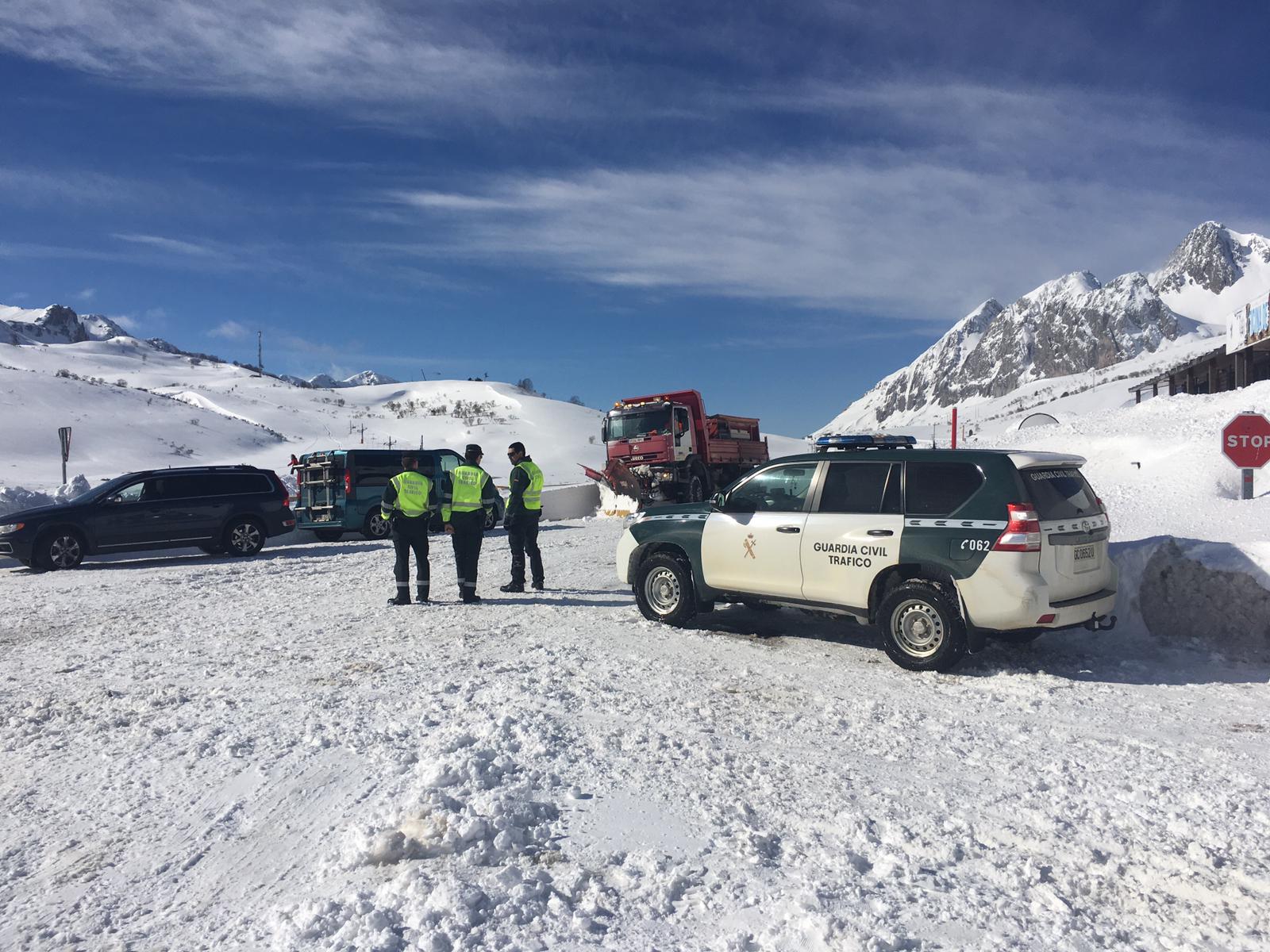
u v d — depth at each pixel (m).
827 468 7.35
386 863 3.36
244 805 4.01
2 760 4.68
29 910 3.13
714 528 7.87
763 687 6.00
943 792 4.11
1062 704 5.62
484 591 10.60
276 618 8.89
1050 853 3.47
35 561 14.24
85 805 4.06
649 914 3.00
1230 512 10.06
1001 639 6.48
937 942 2.83
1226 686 6.02
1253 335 40.12
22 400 87.44
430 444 110.50
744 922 2.94
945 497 6.64
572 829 3.68
